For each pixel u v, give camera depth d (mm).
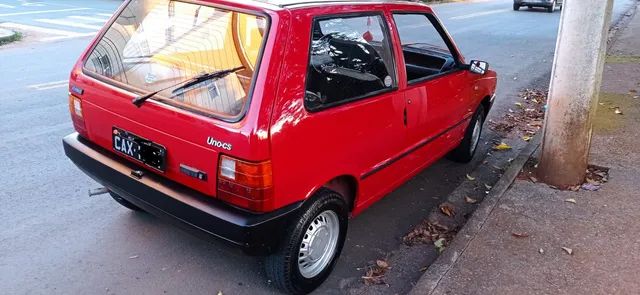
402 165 3951
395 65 3664
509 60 11758
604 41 4289
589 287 3232
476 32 16094
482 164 5684
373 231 4164
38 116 6340
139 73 3182
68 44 11523
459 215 4520
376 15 3545
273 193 2719
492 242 3723
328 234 3266
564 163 4562
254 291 3275
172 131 2873
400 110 3691
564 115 4453
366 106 3303
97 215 4082
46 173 4766
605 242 3746
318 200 3016
